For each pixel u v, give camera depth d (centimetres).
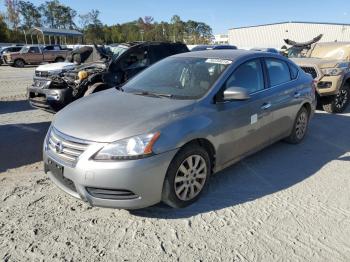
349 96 846
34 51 2766
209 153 385
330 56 950
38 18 8088
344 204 373
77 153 317
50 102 713
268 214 351
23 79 1747
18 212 352
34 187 410
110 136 312
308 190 405
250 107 425
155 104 370
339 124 723
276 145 565
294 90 521
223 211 356
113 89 458
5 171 461
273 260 284
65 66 997
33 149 554
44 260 282
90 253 291
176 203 348
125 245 302
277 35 4588
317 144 575
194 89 399
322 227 329
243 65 439
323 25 4447
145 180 313
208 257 287
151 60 845
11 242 304
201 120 359
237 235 316
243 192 398
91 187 312
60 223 334
